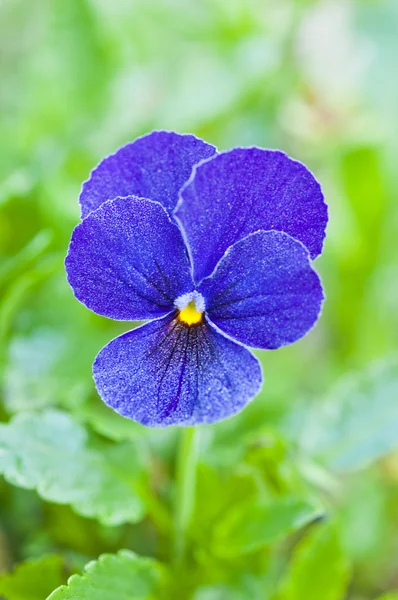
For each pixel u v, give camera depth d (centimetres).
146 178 18
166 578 21
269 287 17
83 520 23
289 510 21
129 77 33
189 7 34
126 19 33
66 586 19
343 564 23
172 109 32
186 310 18
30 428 21
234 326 18
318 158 33
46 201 25
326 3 34
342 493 28
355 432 23
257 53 33
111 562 20
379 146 29
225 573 22
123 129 31
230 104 32
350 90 33
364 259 30
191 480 21
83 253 17
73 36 31
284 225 18
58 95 30
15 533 24
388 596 23
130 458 21
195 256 18
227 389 18
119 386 17
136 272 17
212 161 17
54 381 23
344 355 31
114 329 26
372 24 37
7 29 39
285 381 27
